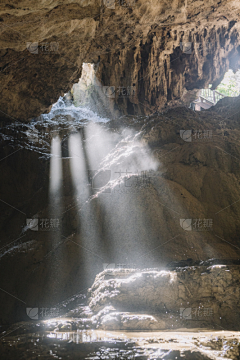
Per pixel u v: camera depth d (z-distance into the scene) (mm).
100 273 7277
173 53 16516
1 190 12984
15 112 14461
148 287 6484
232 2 13164
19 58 11570
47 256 8922
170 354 4570
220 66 16547
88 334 5457
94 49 15148
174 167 10570
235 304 6320
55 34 10484
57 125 15766
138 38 14828
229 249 8484
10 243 10250
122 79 16469
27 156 13727
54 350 4883
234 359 4613
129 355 4605
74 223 9484
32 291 8227
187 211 9148
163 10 12578
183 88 17172
